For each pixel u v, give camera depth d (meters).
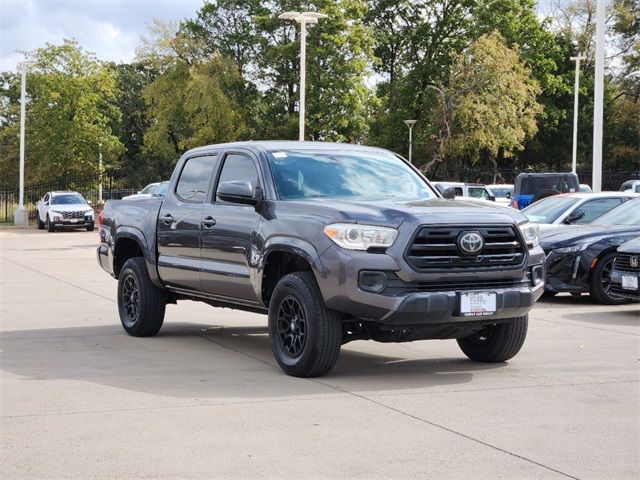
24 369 8.21
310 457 5.25
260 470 4.99
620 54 65.69
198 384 7.46
